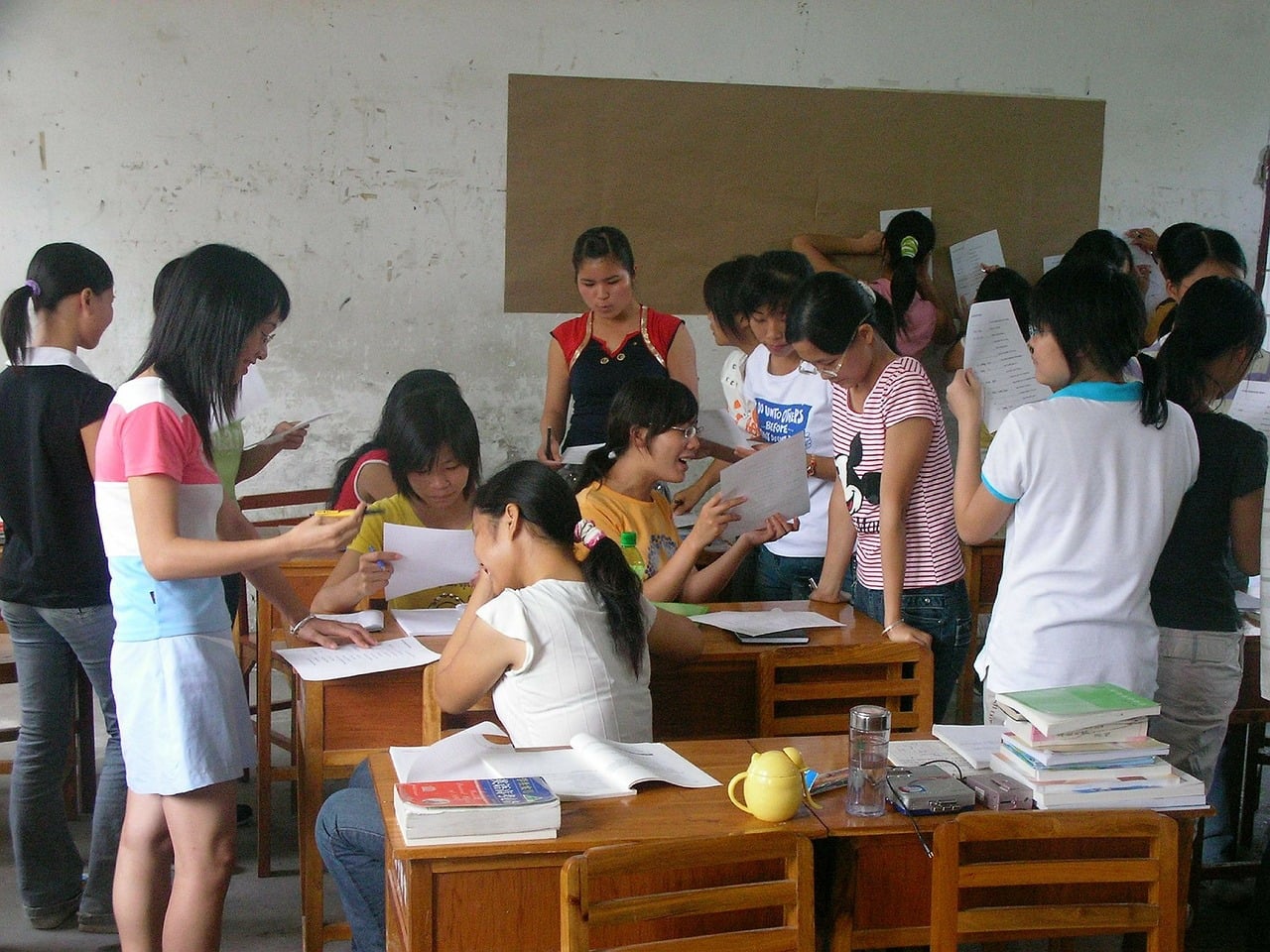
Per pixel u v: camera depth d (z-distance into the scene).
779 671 2.68
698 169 4.96
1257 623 3.05
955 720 4.32
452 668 2.20
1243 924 3.00
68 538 2.65
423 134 4.74
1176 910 1.78
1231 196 5.45
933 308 4.89
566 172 4.87
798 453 2.87
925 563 2.73
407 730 2.59
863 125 5.07
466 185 4.81
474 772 1.91
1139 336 2.24
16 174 4.47
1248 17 5.34
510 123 4.80
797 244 5.04
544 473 2.23
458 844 1.68
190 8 4.51
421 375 3.02
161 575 2.04
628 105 4.88
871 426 2.72
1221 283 2.49
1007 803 1.86
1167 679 2.55
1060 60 5.20
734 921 1.82
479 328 4.91
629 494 2.95
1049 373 2.32
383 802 1.83
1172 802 1.89
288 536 2.07
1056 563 2.25
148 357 2.13
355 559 2.84
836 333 2.62
